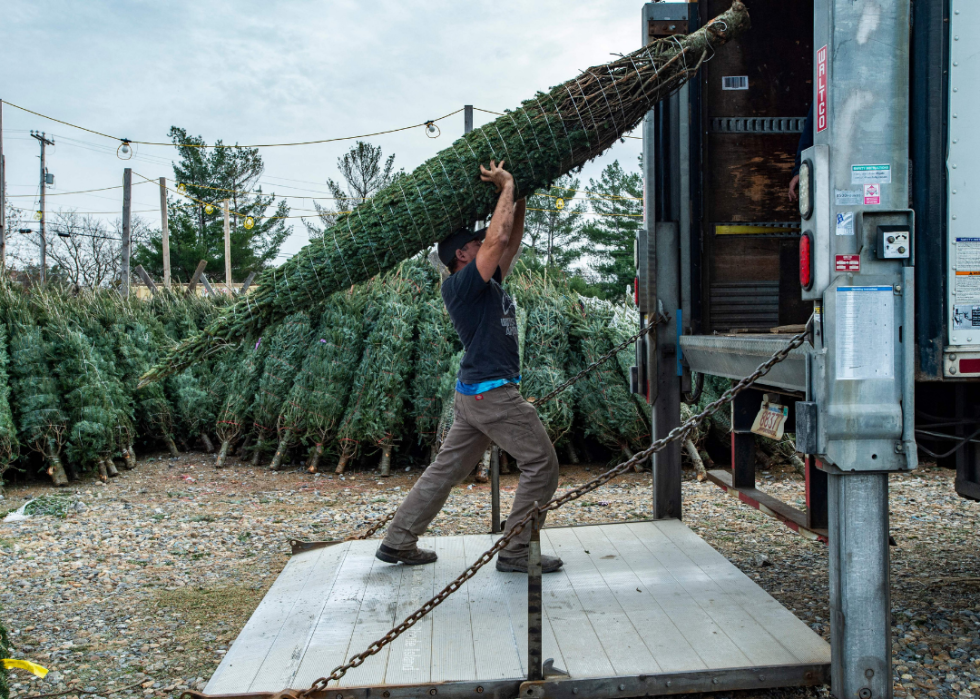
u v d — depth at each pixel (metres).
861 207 2.33
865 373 2.32
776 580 4.23
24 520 6.13
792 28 4.27
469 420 3.44
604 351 8.00
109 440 7.70
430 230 3.07
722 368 3.72
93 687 3.08
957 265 2.42
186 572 4.74
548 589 3.30
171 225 35.91
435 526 5.84
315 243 3.12
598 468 8.19
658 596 3.18
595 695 2.45
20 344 7.46
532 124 3.02
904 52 2.34
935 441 3.18
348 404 8.04
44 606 4.10
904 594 3.93
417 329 8.34
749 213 4.29
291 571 3.72
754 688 2.53
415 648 2.72
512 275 9.30
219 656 3.38
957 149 2.42
